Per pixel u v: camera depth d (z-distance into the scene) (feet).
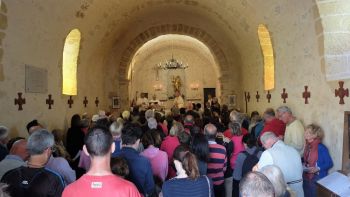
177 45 69.10
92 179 7.52
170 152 17.02
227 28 38.73
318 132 17.03
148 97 70.49
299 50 21.17
